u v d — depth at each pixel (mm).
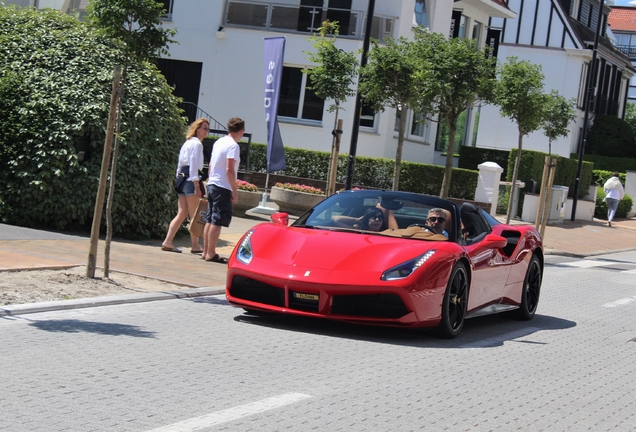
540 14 42969
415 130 29594
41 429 4039
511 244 8984
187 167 11523
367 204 8258
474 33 33438
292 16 27125
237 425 4355
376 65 15312
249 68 27359
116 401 4641
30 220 12031
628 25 80250
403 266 7004
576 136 44688
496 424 4887
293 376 5602
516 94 19125
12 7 13633
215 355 6051
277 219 8219
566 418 5211
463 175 25672
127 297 7965
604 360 7344
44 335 6207
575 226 27734
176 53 27844
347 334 7340
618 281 14734
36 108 11977
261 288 7266
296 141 27156
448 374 6117
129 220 12219
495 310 8570
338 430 4434
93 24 8930
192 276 9695
